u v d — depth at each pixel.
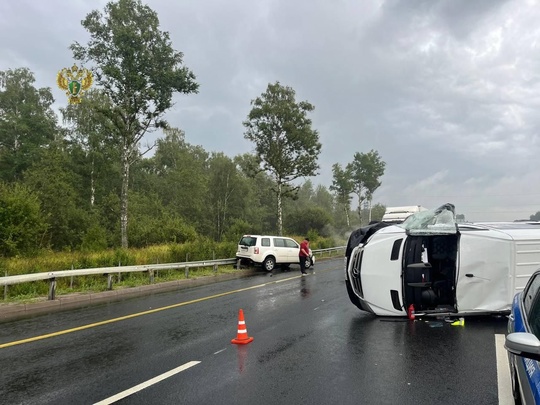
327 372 5.59
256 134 34.25
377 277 9.05
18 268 13.84
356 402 4.56
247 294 13.23
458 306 8.52
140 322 8.99
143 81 25.95
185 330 8.19
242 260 22.03
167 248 21.58
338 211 101.88
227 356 6.38
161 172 67.75
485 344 6.93
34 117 46.16
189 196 57.28
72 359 6.29
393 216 21.55
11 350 6.83
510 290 8.33
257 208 70.25
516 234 8.51
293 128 33.19
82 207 41.69
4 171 42.81
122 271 14.80
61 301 11.91
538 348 2.72
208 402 4.60
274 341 7.28
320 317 9.40
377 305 9.05
